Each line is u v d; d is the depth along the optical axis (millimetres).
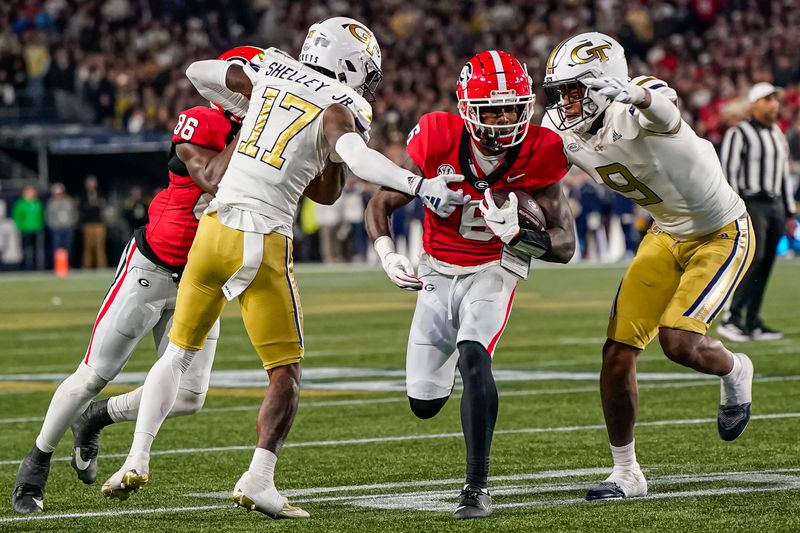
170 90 70688
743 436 17438
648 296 14367
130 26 75938
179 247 13781
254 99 13078
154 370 13000
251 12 79375
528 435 17969
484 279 13508
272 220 12773
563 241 13203
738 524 11977
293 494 14227
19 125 67062
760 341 29688
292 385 12797
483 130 12984
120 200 66125
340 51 13367
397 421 19688
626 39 79625
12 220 64625
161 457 16828
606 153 14086
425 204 11852
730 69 75250
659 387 22688
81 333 34906
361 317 38406
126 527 12445
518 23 80188
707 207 14312
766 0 81625
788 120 69625
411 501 13555
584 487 14258
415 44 77750
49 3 75312
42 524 12711
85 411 14406
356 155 12047
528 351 28922
